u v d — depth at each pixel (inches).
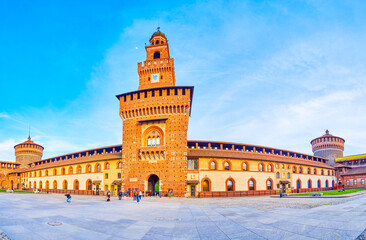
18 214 911.7
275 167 2711.6
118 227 703.7
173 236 601.6
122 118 2418.8
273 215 864.9
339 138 4598.9
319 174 3316.9
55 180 3181.6
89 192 2650.1
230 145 2687.0
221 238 577.0
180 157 2150.6
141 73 2635.3
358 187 3545.8
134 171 2209.6
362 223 624.4
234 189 2347.4
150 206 1298.0
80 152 3120.1
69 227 682.8
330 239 508.4
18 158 4719.5
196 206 1298.0
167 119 2241.6
